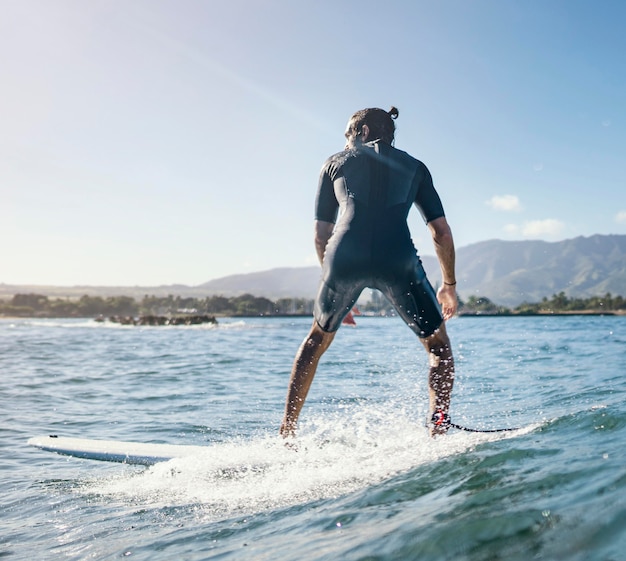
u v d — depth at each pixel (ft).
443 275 12.05
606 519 5.01
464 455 8.55
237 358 43.68
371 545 5.60
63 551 7.32
